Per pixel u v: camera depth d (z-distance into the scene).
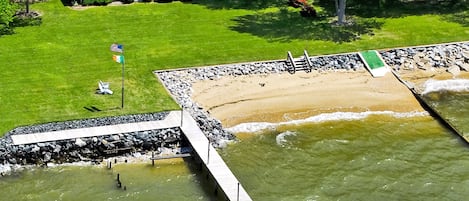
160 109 62.22
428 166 58.03
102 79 66.75
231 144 60.06
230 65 70.06
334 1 85.25
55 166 56.72
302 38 75.88
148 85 66.12
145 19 80.25
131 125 59.53
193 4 85.00
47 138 57.44
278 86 67.94
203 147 57.66
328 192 54.66
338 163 58.12
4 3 72.81
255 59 71.25
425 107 66.50
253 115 63.97
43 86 65.00
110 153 57.78
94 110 61.47
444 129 63.28
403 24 79.62
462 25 79.69
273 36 76.31
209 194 54.19
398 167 57.81
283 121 63.47
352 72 70.81
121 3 84.88
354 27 78.50
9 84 65.06
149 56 71.31
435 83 70.38
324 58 71.88
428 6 84.44
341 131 62.47
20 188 54.28
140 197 53.56
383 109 65.94
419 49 74.12
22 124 59.06
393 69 71.81
